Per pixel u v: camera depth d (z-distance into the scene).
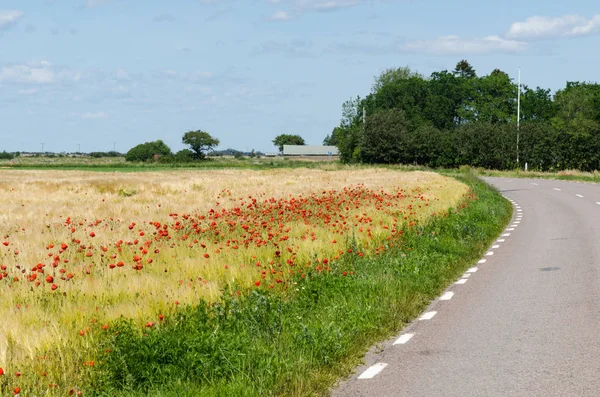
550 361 7.76
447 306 11.52
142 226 20.31
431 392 6.79
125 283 10.88
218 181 52.91
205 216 22.44
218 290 10.29
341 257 14.15
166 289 10.23
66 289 10.59
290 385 6.88
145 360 7.16
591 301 11.38
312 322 9.38
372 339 9.07
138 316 8.83
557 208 33.91
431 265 15.02
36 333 7.95
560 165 93.50
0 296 10.33
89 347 7.53
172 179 56.50
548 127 98.75
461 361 7.95
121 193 41.12
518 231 24.36
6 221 22.81
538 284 13.35
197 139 176.12
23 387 6.50
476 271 15.51
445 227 21.38
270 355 7.65
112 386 6.77
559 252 18.12
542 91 146.00
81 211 26.73
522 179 73.69
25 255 14.11
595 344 8.45
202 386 6.77
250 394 6.49
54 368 7.03
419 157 113.75
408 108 144.12
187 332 8.46
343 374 7.52
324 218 20.45
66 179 56.31
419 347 8.74
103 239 17.11
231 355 7.35
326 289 11.27
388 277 12.63
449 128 142.50
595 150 91.31
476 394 6.66
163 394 6.46
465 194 35.81
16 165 125.94
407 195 32.38
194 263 12.66
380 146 115.94
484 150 104.75
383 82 166.62
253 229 16.86
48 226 20.59
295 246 14.91
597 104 130.38
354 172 82.31
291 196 32.19
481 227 22.73
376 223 20.27
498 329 9.60
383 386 7.06
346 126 142.38
